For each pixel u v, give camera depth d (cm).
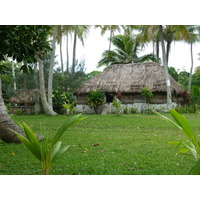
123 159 423
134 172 347
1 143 582
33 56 542
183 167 372
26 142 243
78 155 454
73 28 1850
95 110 1897
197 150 242
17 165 386
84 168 365
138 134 742
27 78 1795
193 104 1550
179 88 1844
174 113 233
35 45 539
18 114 1812
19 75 1823
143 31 1800
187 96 1739
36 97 1738
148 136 698
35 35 529
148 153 470
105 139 645
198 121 1041
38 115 1538
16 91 1886
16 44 520
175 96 1811
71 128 888
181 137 677
